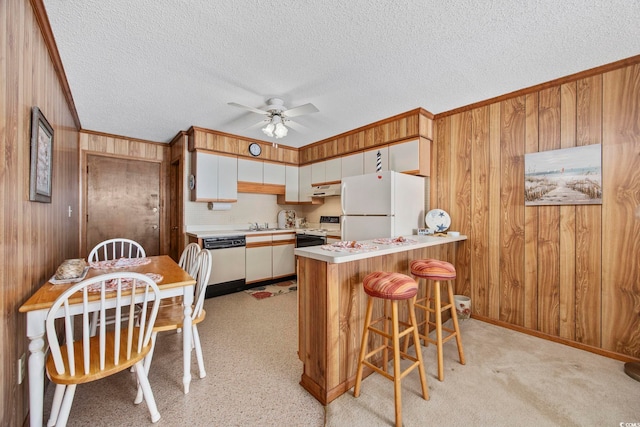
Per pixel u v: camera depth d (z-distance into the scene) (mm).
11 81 1171
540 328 2416
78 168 3527
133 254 4098
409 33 1711
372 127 3473
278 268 4293
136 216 4121
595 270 2156
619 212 2055
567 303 2283
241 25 1632
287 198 4738
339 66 2092
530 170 2461
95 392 1686
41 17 1502
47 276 1799
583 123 2199
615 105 2062
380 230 2836
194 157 3723
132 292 1332
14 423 1248
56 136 2086
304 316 1767
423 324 2301
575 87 2234
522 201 2520
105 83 2340
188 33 1702
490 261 2719
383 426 1421
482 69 2145
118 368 1286
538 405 1564
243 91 2504
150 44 1809
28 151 1384
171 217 4434
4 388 1134
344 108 2941
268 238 4168
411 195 3012
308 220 5129
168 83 2352
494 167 2691
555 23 1617
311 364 1703
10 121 1165
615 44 1827
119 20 1575
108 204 3893
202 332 2512
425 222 3150
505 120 2617
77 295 1361
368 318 1637
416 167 2990
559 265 2324
